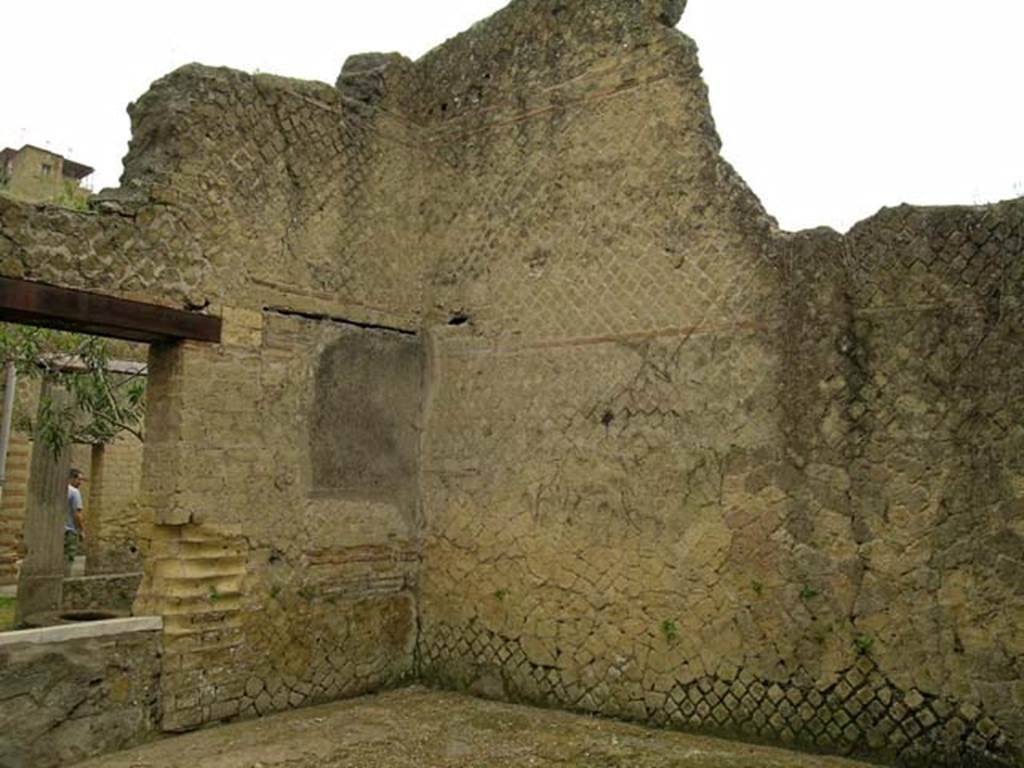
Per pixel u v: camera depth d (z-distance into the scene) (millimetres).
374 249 6535
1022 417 4508
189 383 5328
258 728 5277
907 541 4750
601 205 6031
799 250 5219
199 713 5223
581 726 5414
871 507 4867
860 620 4832
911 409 4809
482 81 6727
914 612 4695
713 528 5344
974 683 4508
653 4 5930
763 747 4992
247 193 5730
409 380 6711
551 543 5977
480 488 6367
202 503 5328
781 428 5176
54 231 4797
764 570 5141
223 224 5574
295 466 5867
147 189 5238
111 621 4938
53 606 8414
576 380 6008
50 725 4574
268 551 5668
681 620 5395
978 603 4535
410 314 6758
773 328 5262
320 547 5965
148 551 5324
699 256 5582
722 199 5527
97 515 12312
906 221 4930
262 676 5562
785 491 5125
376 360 6477
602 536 5766
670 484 5531
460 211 6742
